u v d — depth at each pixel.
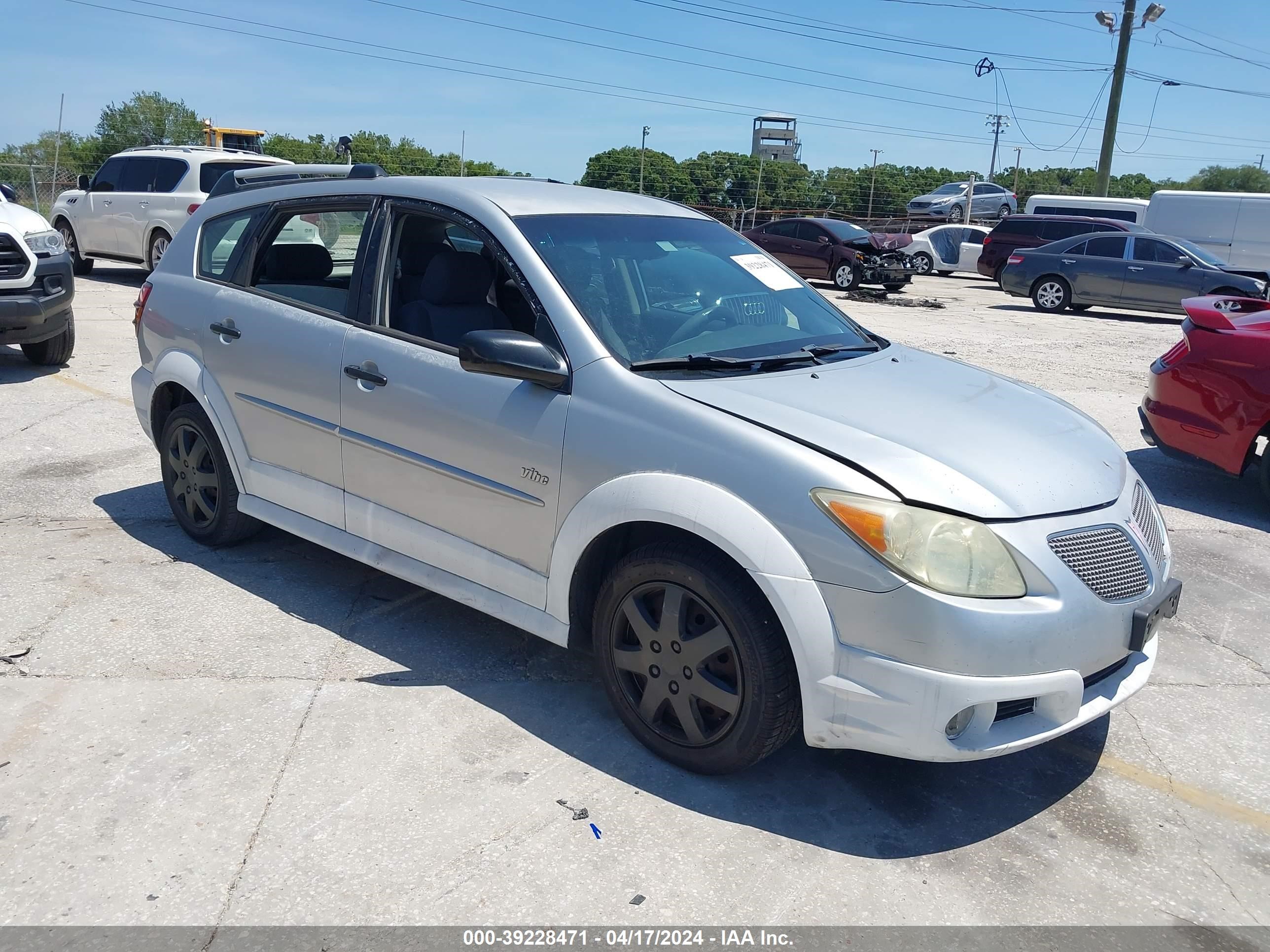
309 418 4.01
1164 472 7.02
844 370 3.49
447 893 2.57
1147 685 3.90
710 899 2.59
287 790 2.96
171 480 4.79
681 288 3.71
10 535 4.85
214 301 4.44
